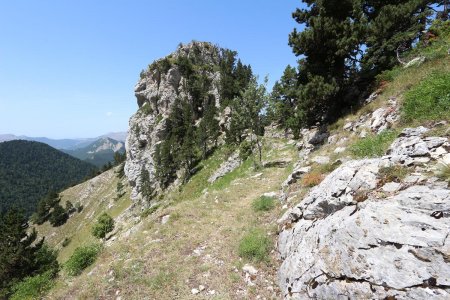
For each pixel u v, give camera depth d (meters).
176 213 16.23
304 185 13.82
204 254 11.71
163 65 105.25
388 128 13.88
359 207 7.43
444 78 12.02
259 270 10.09
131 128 106.94
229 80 100.31
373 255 6.23
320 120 27.05
